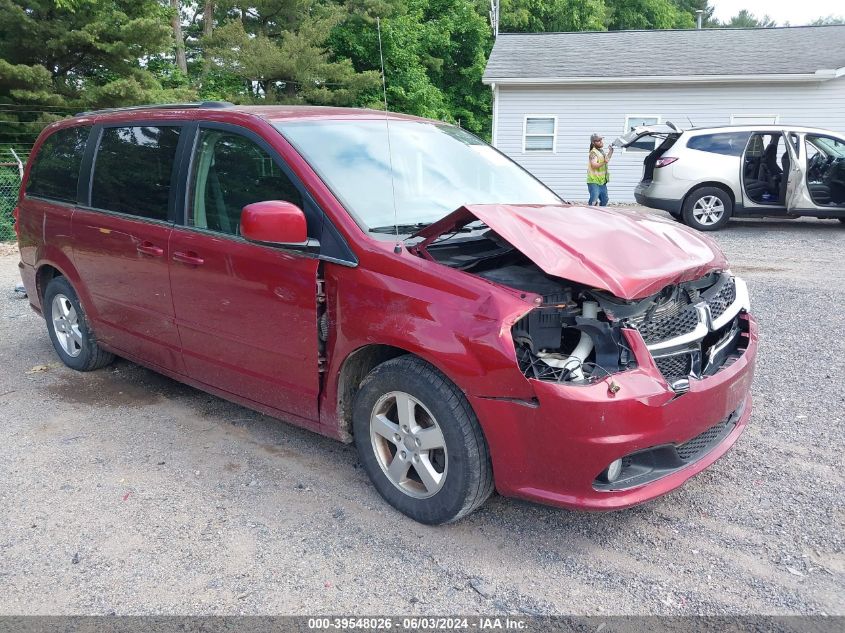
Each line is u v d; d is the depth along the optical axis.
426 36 26.20
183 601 2.63
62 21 15.54
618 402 2.60
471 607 2.60
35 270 5.27
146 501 3.35
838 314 6.57
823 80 17.12
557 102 18.52
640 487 2.78
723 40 19.86
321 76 21.12
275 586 2.72
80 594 2.68
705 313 3.11
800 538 3.01
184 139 3.95
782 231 11.85
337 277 3.14
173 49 22.02
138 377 5.10
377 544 2.99
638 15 39.88
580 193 19.00
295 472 3.64
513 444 2.73
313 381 3.33
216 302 3.69
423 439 3.00
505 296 2.71
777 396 4.59
